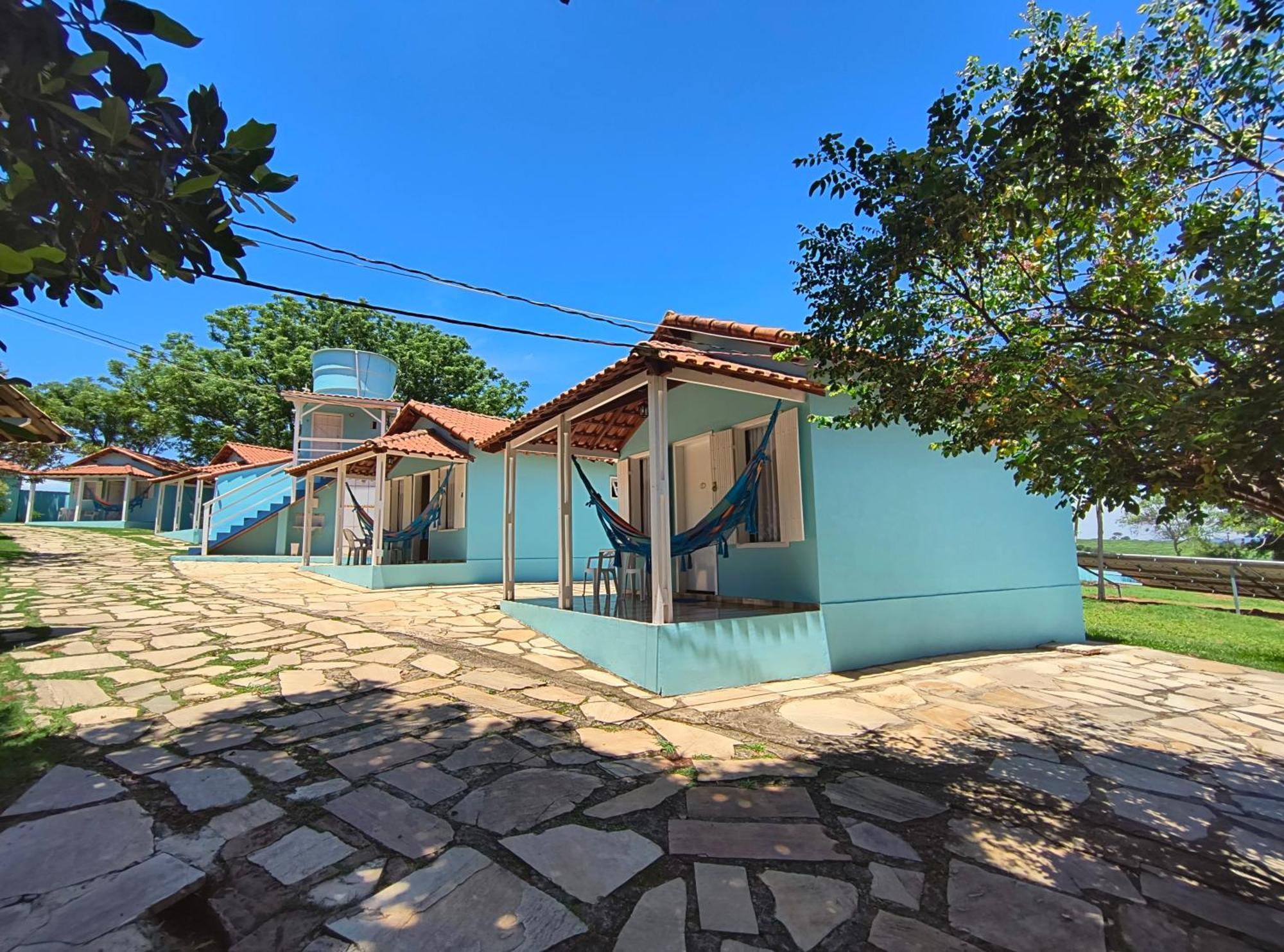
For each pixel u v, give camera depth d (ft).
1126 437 7.69
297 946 6.60
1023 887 8.02
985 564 23.95
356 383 64.08
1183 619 32.76
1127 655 23.06
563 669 18.95
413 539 42.42
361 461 42.78
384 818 9.39
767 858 8.55
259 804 9.74
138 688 15.48
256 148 6.01
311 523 45.19
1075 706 16.52
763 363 22.30
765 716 15.11
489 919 7.10
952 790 11.07
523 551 40.63
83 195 5.51
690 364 17.61
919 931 7.05
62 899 7.23
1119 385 7.92
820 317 10.94
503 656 20.21
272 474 54.60
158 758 11.39
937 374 10.81
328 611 26.66
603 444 30.37
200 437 83.41
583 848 8.69
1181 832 9.68
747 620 18.26
